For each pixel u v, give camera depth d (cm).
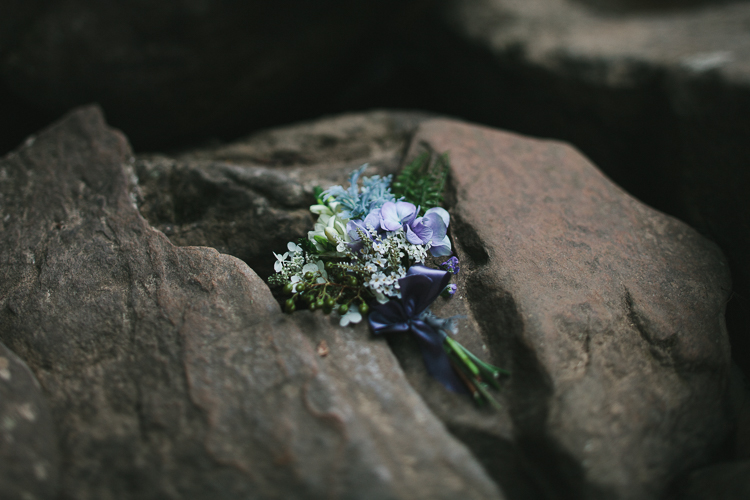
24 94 64
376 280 40
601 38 75
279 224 46
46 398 38
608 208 49
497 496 35
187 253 43
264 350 39
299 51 73
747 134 50
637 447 37
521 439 37
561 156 53
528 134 73
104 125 53
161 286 42
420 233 42
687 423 39
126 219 46
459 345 39
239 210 47
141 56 64
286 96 78
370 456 35
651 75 62
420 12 87
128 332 40
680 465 38
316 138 58
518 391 38
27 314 41
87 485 35
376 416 37
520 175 50
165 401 37
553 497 36
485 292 42
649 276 44
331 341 40
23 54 63
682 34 74
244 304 41
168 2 62
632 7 101
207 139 72
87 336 40
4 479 34
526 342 39
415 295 41
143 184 50
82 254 44
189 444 36
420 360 40
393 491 35
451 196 48
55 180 50
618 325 41
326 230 41
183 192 49
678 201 53
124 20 62
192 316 40
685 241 47
